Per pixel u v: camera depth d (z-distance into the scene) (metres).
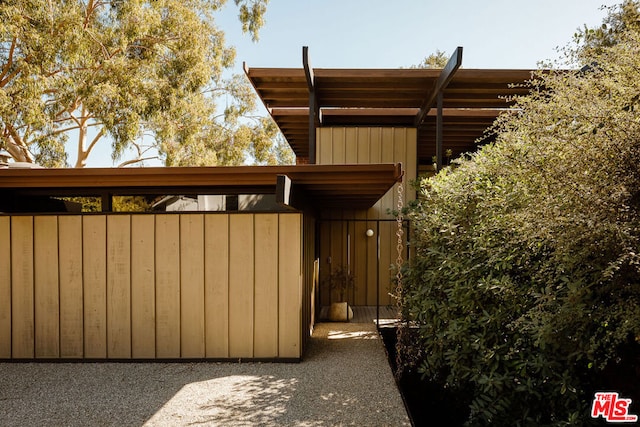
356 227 7.54
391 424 2.85
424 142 9.94
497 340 2.71
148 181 4.05
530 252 2.60
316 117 7.27
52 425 2.84
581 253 2.02
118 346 4.23
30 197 4.67
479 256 3.07
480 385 2.84
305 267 4.68
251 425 2.83
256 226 4.22
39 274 4.27
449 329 3.03
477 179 3.51
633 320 1.87
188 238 4.24
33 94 9.23
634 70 2.28
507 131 3.16
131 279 4.25
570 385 2.31
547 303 2.21
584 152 2.21
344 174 3.82
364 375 3.81
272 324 4.21
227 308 4.22
